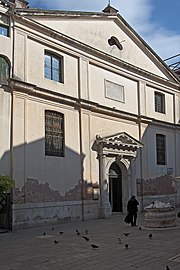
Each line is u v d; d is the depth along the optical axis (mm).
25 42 19000
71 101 21047
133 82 26734
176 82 30969
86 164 21656
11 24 18453
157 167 27547
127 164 24719
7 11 18312
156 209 16172
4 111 17453
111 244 12156
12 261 9859
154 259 9570
